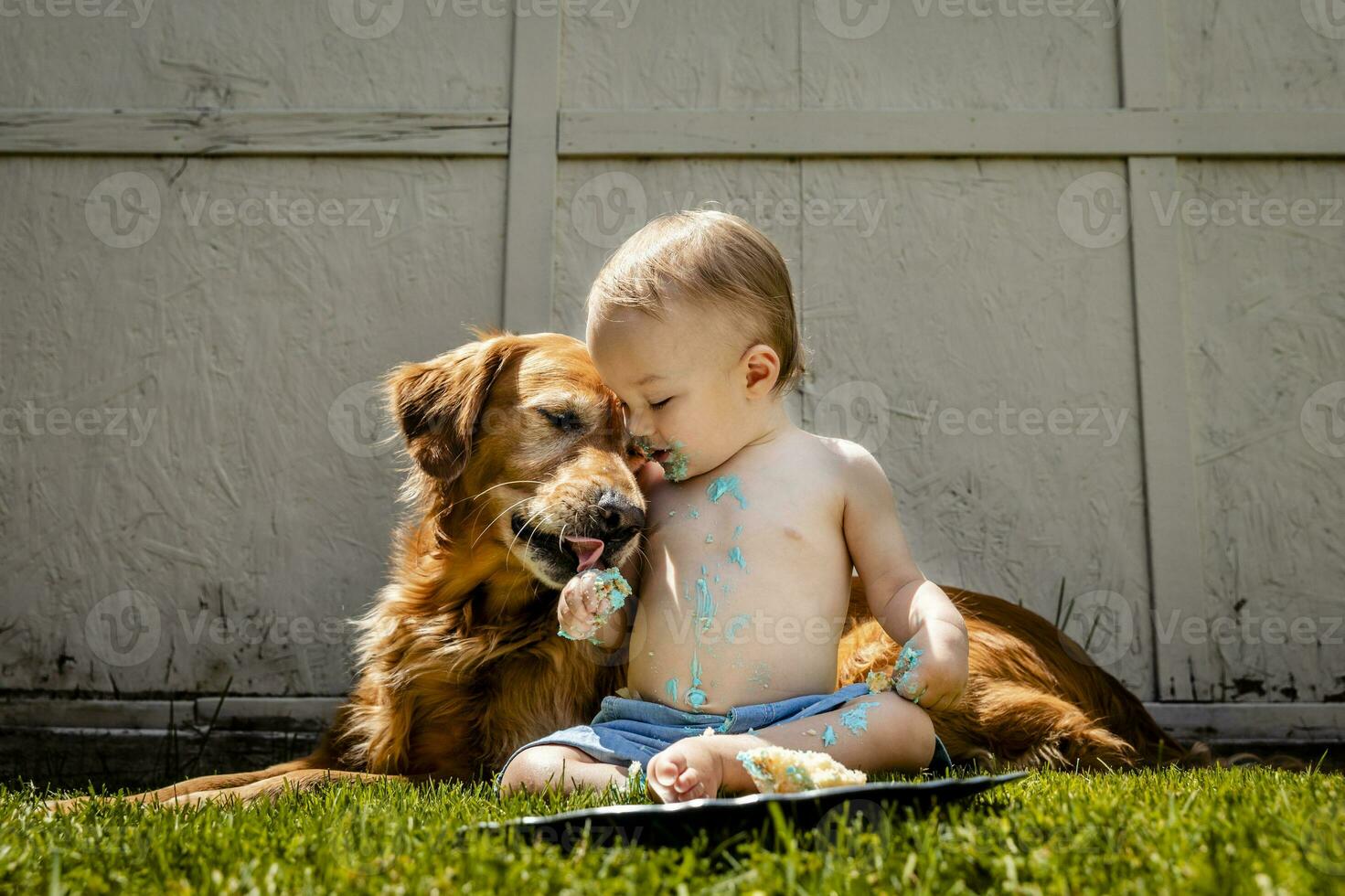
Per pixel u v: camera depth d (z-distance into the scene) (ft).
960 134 13.12
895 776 6.21
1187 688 12.17
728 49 13.38
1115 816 4.50
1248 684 12.20
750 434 7.38
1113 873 3.69
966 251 13.08
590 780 6.33
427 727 8.95
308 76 13.35
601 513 7.62
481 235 13.16
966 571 12.54
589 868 3.89
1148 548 12.47
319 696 12.35
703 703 6.76
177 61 13.35
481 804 5.88
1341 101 13.19
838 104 13.32
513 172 13.15
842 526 7.30
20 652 12.35
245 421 12.84
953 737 8.93
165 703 12.14
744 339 7.25
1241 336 12.83
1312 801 4.69
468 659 8.84
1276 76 13.21
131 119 13.20
